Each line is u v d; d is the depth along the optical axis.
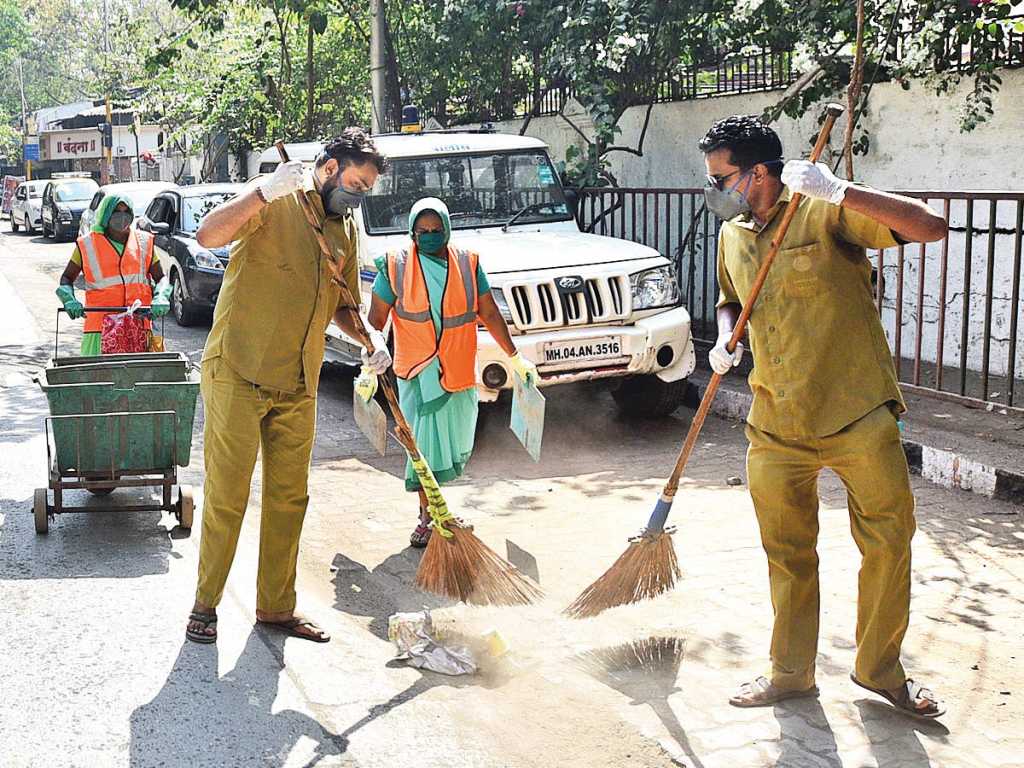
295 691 4.38
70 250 28.94
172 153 36.81
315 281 4.68
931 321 9.80
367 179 4.68
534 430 6.12
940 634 4.87
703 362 10.47
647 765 3.82
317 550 6.13
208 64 23.33
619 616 5.14
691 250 10.41
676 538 6.16
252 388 4.67
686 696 4.33
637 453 8.09
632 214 11.23
